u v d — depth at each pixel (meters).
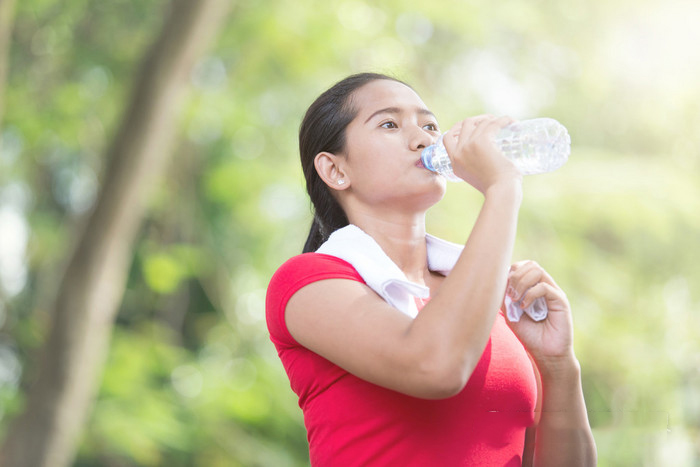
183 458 9.18
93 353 6.40
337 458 1.77
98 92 8.41
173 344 10.55
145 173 6.38
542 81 9.37
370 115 2.00
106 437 8.07
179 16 6.20
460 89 9.15
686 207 8.14
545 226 8.41
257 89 8.68
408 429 1.73
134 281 10.34
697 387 8.18
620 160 8.59
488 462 1.77
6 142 8.63
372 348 1.63
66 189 9.86
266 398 8.98
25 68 8.32
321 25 8.20
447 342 1.56
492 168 1.73
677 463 1.99
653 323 8.59
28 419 6.20
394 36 8.59
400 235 2.00
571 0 8.92
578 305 8.42
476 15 8.50
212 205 9.68
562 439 1.92
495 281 1.60
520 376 1.86
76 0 8.27
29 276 9.80
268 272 9.47
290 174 8.59
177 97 6.37
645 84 9.04
